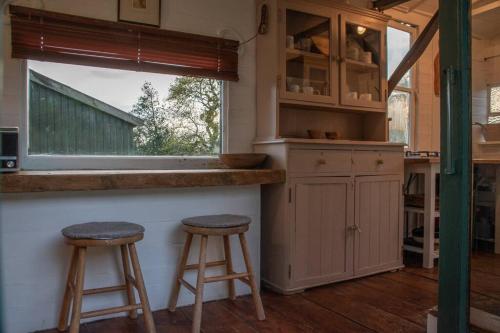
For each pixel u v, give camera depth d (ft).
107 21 8.13
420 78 13.60
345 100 10.14
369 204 9.91
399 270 10.55
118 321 7.22
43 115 7.85
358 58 10.59
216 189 8.41
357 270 9.69
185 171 7.90
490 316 5.72
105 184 6.73
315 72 9.96
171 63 8.86
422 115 13.69
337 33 9.97
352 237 9.59
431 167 10.82
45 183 6.27
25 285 6.66
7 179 6.00
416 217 13.00
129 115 8.75
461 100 5.69
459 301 5.73
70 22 7.79
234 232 7.02
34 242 6.72
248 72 9.97
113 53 8.22
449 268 5.86
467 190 5.74
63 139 8.05
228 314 7.60
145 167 8.78
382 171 10.15
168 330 6.88
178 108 9.32
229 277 7.14
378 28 10.71
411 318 7.40
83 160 8.10
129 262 7.26
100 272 7.30
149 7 8.65
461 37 5.66
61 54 7.69
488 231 12.17
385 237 10.25
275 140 8.93
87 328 6.89
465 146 5.71
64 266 6.96
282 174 8.62
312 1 9.50
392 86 11.63
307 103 9.57
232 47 9.66
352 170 9.59
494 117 10.95
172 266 7.95
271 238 9.11
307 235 8.93
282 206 8.75
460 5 5.66
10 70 7.41
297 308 7.89
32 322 6.72
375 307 7.95
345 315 7.54
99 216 7.24
